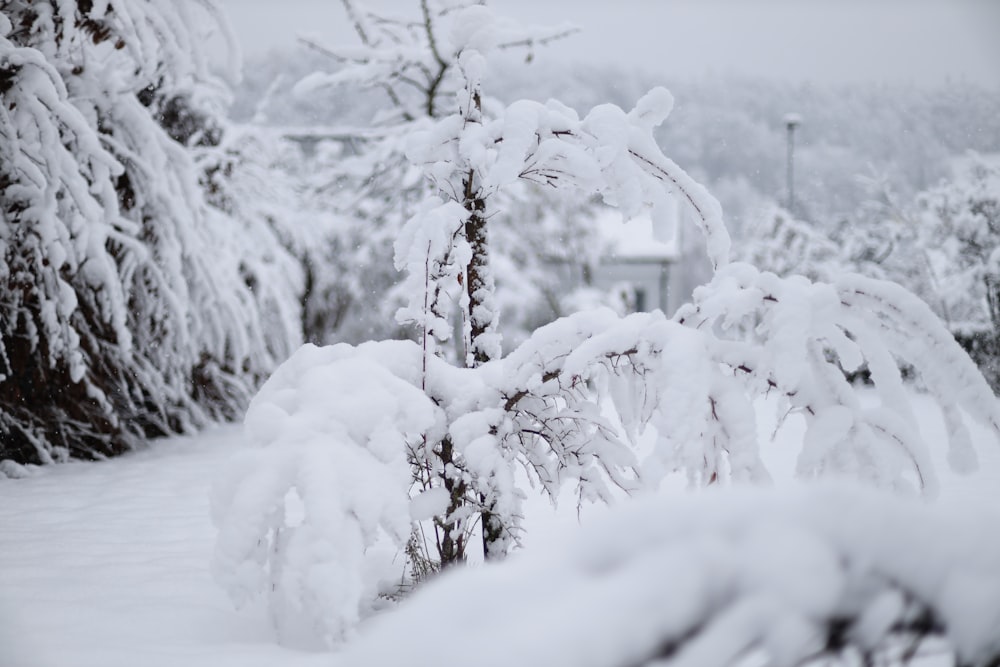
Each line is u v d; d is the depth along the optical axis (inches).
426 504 143.4
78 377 308.8
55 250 301.7
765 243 748.0
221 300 403.5
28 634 119.6
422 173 171.6
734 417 130.0
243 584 116.9
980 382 127.9
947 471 286.2
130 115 356.8
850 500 31.2
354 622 112.9
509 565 30.0
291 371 145.6
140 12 325.7
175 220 370.9
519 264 685.9
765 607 27.5
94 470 309.7
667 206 158.1
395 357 150.6
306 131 676.1
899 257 697.0
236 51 340.5
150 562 172.7
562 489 257.0
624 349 138.1
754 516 29.9
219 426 428.1
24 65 301.9
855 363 133.9
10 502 247.8
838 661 30.5
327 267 648.4
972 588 30.7
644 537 29.5
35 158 305.4
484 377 151.3
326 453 122.0
